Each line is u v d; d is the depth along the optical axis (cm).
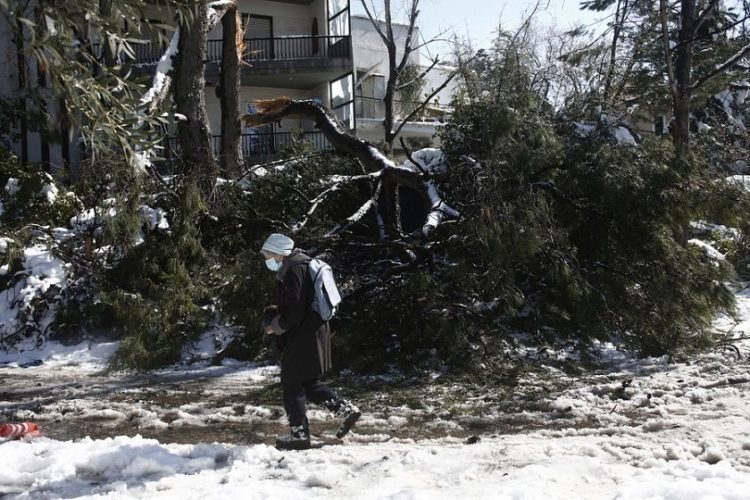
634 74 1603
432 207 980
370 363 784
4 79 1881
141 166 418
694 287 838
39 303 1007
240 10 2594
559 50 1488
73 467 452
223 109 1459
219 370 853
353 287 886
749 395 625
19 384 802
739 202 859
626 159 881
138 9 404
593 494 384
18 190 1198
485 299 858
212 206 941
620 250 869
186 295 877
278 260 519
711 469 406
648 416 582
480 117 971
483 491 387
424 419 618
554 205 907
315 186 1027
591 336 817
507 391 693
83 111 400
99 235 982
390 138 1944
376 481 420
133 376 838
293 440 505
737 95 2286
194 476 436
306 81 2664
